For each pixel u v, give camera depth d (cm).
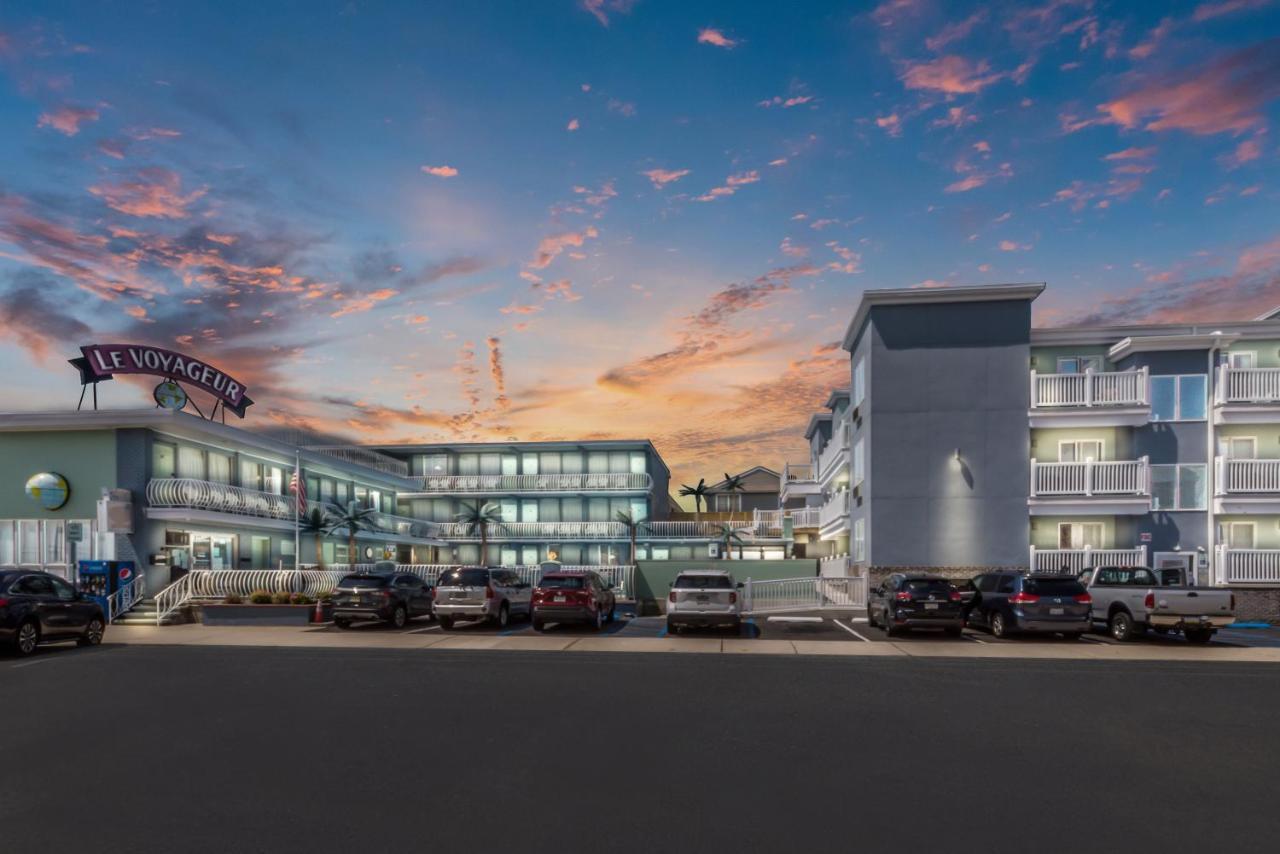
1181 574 2106
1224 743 862
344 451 4716
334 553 3944
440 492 5141
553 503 5256
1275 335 2752
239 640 1912
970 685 1239
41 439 2658
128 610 2452
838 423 4172
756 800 656
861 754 805
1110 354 2808
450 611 2192
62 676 1325
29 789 688
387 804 645
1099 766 766
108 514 2502
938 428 2728
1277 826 602
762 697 1123
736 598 1997
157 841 566
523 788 688
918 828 592
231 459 3198
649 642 1855
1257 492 2625
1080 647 1781
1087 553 2606
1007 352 2725
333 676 1316
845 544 3603
